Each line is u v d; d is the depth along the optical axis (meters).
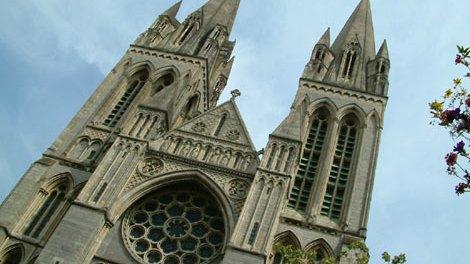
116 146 53.03
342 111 64.25
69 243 44.56
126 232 48.53
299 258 39.91
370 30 79.81
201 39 76.88
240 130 57.28
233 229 46.91
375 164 58.38
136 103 64.50
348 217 52.72
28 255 48.03
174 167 52.38
